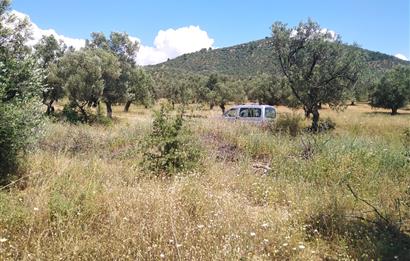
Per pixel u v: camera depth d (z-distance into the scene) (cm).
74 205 490
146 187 605
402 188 703
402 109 6044
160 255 378
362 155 920
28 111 700
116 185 612
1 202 483
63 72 2886
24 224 449
